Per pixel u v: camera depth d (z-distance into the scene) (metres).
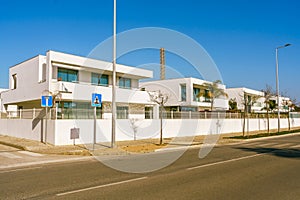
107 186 6.68
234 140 21.27
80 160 11.52
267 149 15.30
